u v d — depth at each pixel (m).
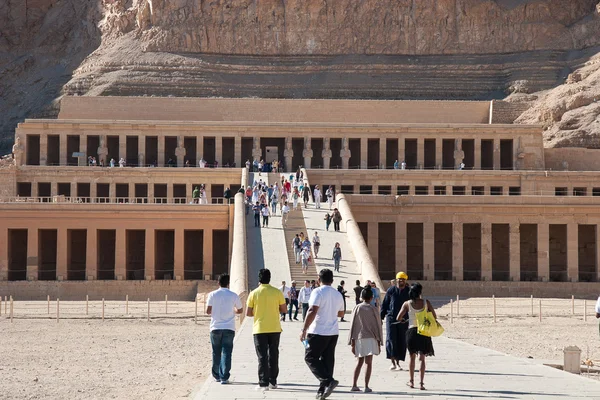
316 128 169.50
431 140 174.38
